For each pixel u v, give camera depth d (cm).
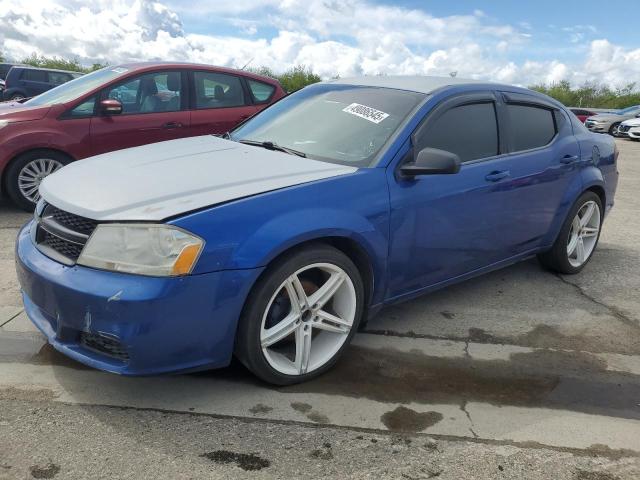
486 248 380
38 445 231
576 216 468
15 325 335
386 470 229
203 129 664
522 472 234
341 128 345
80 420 250
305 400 275
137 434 242
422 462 236
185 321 240
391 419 264
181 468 223
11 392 267
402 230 314
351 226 285
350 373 304
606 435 263
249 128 394
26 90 1970
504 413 276
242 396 275
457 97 361
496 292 437
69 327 247
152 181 276
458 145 357
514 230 400
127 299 230
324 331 303
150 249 236
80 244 250
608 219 700
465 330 366
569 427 267
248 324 259
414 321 375
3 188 579
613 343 360
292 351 297
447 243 346
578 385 306
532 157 405
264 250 252
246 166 300
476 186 354
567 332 372
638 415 281
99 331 237
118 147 614
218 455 232
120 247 238
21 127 567
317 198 277
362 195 294
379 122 338
